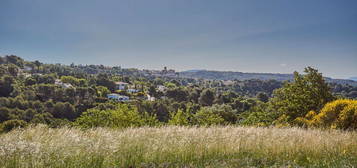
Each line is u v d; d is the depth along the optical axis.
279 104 22.47
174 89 117.06
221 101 94.81
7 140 5.41
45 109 68.44
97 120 17.36
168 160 5.50
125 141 6.46
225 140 7.02
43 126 7.47
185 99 114.44
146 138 6.93
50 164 4.63
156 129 8.46
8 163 4.43
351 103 13.69
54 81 134.12
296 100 21.22
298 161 5.91
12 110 58.31
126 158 5.27
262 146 6.72
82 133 7.18
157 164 5.25
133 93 139.75
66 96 92.81
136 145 6.09
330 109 14.38
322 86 21.11
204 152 6.01
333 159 5.86
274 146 6.69
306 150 6.58
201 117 23.53
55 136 6.36
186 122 19.17
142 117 19.06
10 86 84.94
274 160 5.85
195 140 6.78
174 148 6.09
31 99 84.50
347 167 5.26
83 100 92.12
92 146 5.45
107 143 5.77
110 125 16.78
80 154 5.10
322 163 5.64
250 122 23.41
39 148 5.08
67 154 5.00
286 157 6.09
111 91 143.75
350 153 6.42
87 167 4.74
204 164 5.24
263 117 23.78
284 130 9.33
